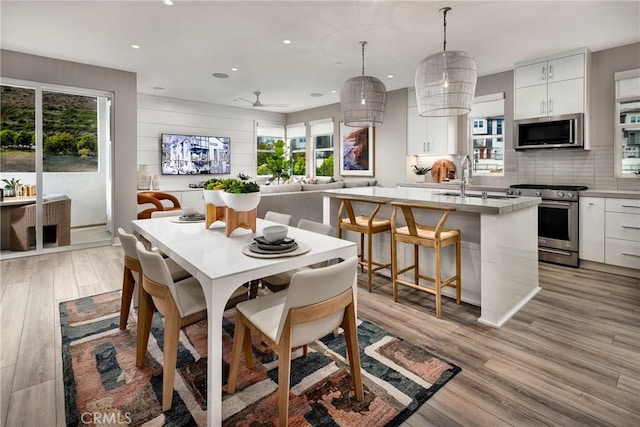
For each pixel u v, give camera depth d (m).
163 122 7.20
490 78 5.33
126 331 2.46
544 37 3.85
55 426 1.55
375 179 6.97
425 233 2.87
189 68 5.04
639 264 3.67
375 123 3.78
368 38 3.89
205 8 3.20
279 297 1.85
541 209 4.36
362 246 3.79
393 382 1.88
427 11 3.24
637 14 3.30
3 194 4.37
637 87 4.03
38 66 4.48
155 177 6.70
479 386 1.85
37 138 4.54
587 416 1.62
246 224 2.31
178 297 1.72
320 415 1.62
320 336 1.57
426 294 3.23
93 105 4.99
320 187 5.77
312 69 5.07
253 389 1.82
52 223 4.71
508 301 2.74
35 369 1.98
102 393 1.78
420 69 3.04
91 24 3.55
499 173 5.39
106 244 5.17
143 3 3.12
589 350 2.21
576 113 4.21
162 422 1.58
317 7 3.17
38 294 3.17
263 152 8.84
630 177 4.12
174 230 2.43
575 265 4.09
